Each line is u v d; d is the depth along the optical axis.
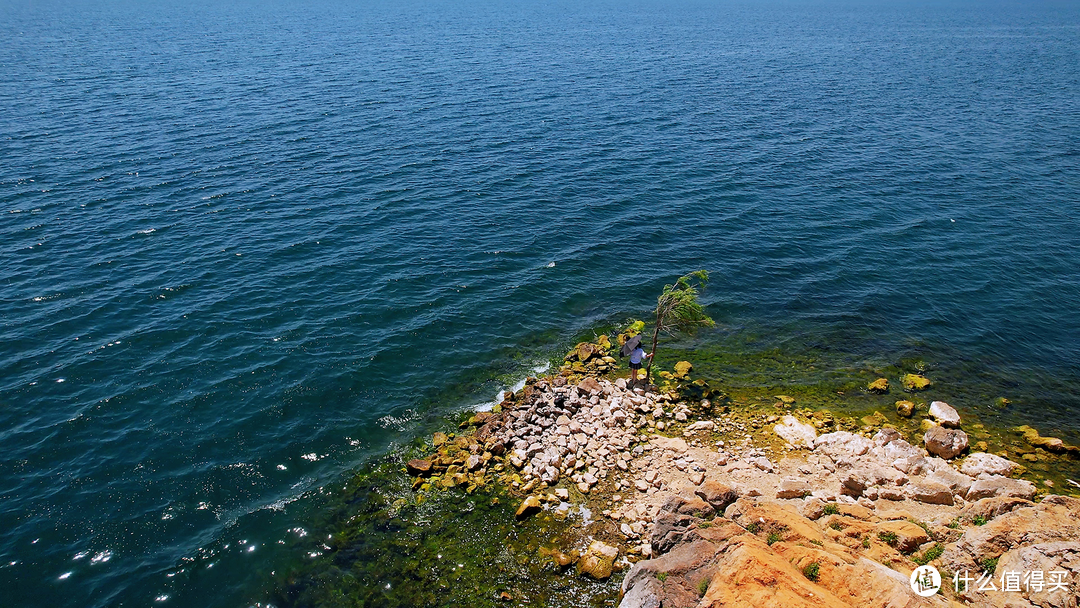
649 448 27.89
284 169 60.00
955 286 43.19
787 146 72.00
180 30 166.00
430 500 25.38
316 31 173.75
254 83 95.94
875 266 45.81
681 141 72.94
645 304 41.09
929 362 35.41
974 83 112.75
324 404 31.12
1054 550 16.97
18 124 68.88
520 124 78.06
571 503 24.86
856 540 19.53
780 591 15.92
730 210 54.66
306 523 24.67
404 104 86.06
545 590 21.55
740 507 20.91
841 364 35.25
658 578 19.11
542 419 29.14
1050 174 64.06
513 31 187.25
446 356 35.25
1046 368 34.88
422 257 45.31
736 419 30.28
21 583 21.95
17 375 31.56
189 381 31.98
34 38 140.62
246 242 45.88
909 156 69.25
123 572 22.58
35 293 38.28
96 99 81.56
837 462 26.86
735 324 39.25
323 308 38.75
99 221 47.72
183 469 26.94
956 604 16.34
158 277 40.75
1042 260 46.62
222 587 22.27
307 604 21.69
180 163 60.09
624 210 54.16
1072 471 26.80
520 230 50.06
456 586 21.95
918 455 26.45
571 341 37.19
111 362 32.91
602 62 128.75
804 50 158.12
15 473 26.23
